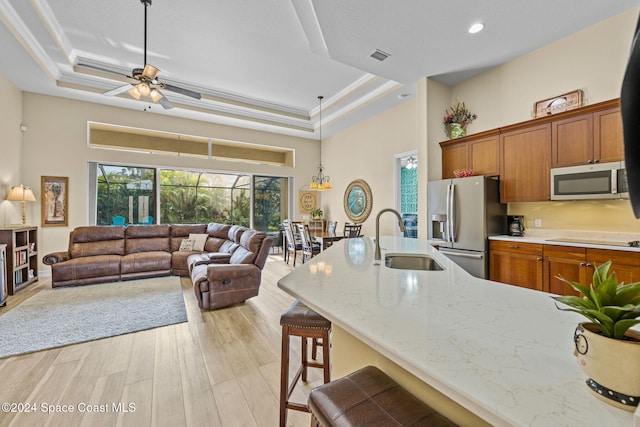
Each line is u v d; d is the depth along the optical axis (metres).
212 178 6.71
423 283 1.36
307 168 7.83
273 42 3.89
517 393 0.56
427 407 0.82
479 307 1.03
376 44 3.27
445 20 2.86
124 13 3.34
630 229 2.78
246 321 3.07
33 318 3.07
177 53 4.19
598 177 2.73
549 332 0.82
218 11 3.28
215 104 5.85
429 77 4.18
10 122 4.43
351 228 5.67
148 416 1.66
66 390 1.88
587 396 0.55
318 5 2.63
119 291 4.09
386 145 5.78
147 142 5.93
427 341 0.77
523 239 3.13
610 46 2.90
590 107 2.80
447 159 4.23
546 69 3.38
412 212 5.98
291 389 1.67
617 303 0.55
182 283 4.56
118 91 3.74
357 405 0.82
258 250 3.76
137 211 5.85
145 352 2.39
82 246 4.73
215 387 1.93
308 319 1.54
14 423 1.59
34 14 3.24
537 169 3.22
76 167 5.19
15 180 4.55
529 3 2.64
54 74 4.43
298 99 5.98
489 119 3.97
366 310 1.00
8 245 3.85
